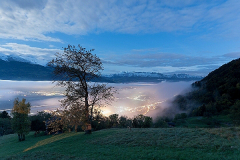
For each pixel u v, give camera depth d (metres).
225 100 70.94
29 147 21.89
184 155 9.75
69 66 19.86
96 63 20.56
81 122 20.89
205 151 10.22
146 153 10.80
